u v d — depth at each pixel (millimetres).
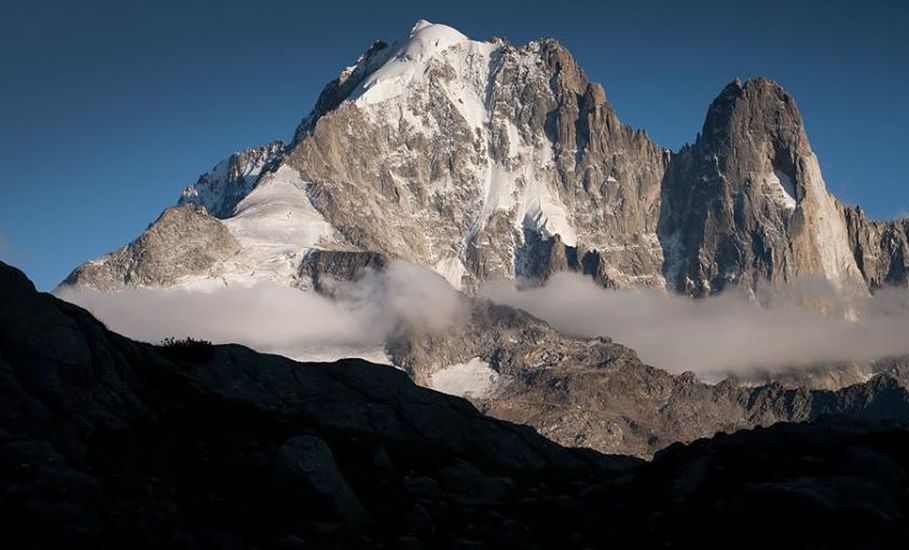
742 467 54656
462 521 53750
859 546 45594
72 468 46188
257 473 52812
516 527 53531
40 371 50438
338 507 51406
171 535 45469
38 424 48062
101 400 52469
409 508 53594
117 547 44312
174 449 52656
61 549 43000
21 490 43750
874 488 49094
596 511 54875
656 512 52781
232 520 49031
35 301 53156
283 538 48281
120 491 47344
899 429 55406
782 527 48219
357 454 58500
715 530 50156
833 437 56281
